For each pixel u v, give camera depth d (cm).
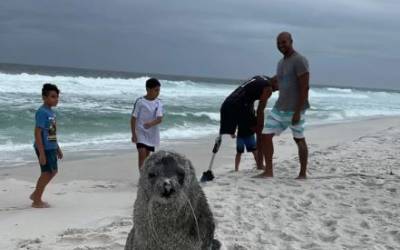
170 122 1642
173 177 268
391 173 778
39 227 532
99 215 574
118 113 1753
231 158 986
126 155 1012
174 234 282
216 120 1797
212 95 3231
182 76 13050
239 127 796
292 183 696
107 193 695
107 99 2273
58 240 486
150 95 704
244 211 568
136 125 700
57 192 693
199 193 294
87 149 1091
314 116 2281
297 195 638
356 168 823
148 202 277
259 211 570
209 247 309
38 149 610
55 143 624
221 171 834
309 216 560
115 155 1015
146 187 276
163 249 284
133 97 2466
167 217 275
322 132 1481
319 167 823
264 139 727
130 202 639
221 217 548
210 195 627
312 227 526
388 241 490
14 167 870
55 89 621
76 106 1888
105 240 484
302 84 682
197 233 292
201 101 2712
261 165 802
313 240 493
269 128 722
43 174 614
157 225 279
